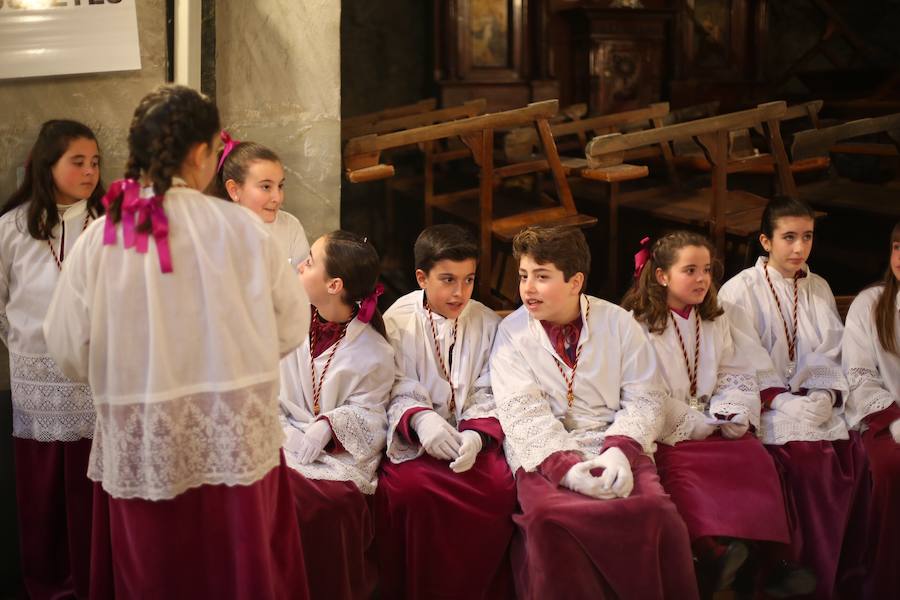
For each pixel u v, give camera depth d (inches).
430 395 111.5
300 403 107.6
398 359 111.9
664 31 307.6
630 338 108.1
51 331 80.4
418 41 303.0
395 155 291.7
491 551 100.5
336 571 96.7
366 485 101.0
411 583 100.3
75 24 113.9
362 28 296.7
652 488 96.3
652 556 92.9
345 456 102.7
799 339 123.2
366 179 151.0
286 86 128.4
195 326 77.0
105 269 76.0
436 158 221.0
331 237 104.2
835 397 115.3
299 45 127.8
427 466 102.4
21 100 114.5
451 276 107.7
